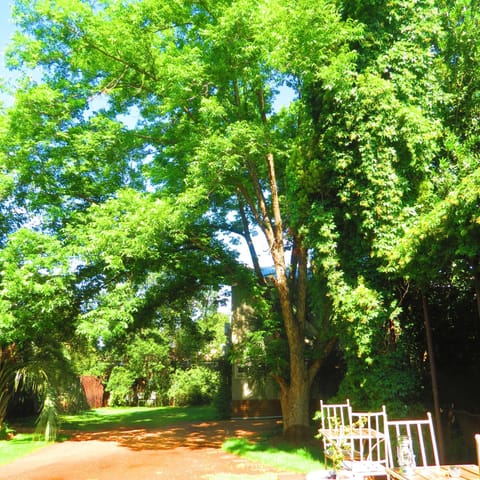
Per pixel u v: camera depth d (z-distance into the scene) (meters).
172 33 14.11
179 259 15.61
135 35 13.41
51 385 17.00
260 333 14.48
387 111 9.84
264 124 13.33
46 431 15.51
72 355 20.03
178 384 32.81
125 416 25.56
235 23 11.66
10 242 13.30
